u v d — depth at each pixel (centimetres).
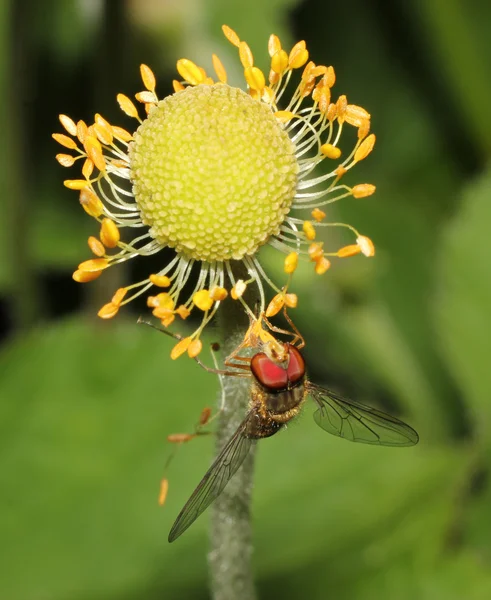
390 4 18
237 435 11
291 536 14
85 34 17
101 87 15
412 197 18
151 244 11
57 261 16
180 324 15
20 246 15
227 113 10
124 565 14
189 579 14
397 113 19
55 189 16
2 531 14
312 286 15
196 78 11
